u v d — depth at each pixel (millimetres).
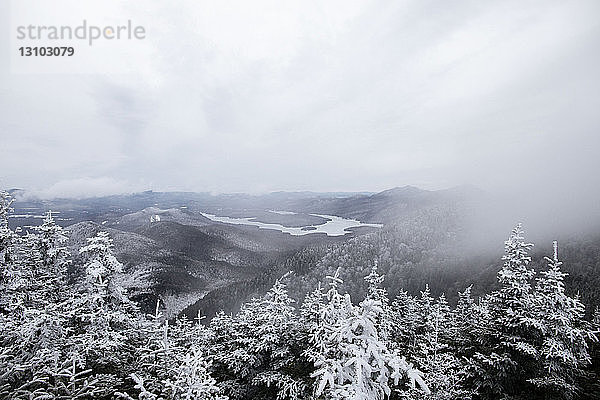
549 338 12453
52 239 16406
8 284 14539
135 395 9453
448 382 11516
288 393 11945
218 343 15844
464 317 21234
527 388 13297
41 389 7410
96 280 12164
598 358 15859
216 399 7609
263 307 15969
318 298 13438
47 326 9828
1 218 15031
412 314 22297
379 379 6273
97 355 10844
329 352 7270
